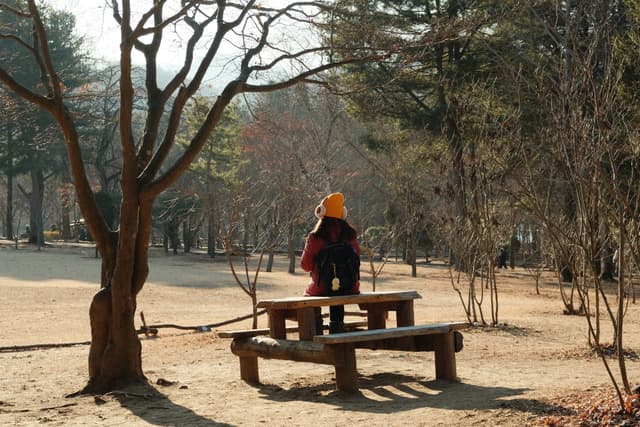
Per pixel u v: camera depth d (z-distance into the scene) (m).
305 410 7.49
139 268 9.61
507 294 31.25
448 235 20.42
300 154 42.88
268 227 31.42
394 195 41.75
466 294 31.11
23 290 31.03
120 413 7.78
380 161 47.56
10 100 19.25
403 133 39.88
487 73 32.84
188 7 9.45
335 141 47.53
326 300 8.65
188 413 7.61
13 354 14.07
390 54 10.49
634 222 6.56
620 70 8.63
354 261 9.10
